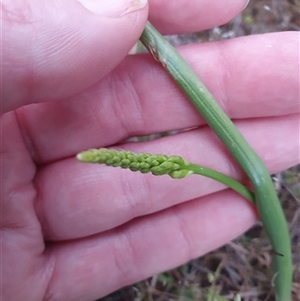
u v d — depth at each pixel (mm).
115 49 60
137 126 77
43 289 80
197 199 83
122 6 59
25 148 74
